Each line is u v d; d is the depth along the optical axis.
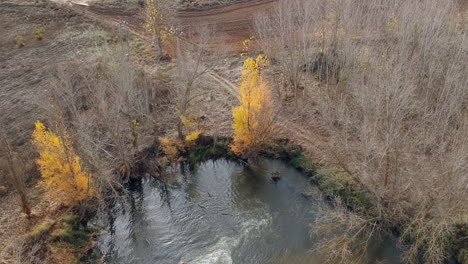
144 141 49.06
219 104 54.56
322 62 54.69
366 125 38.03
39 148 40.91
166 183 46.91
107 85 47.53
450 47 47.53
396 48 48.53
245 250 38.47
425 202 35.44
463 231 36.25
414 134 41.09
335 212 38.25
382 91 38.62
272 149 49.06
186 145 49.78
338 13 51.12
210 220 42.09
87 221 41.69
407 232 37.31
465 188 34.06
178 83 47.31
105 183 44.19
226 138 50.19
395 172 36.75
